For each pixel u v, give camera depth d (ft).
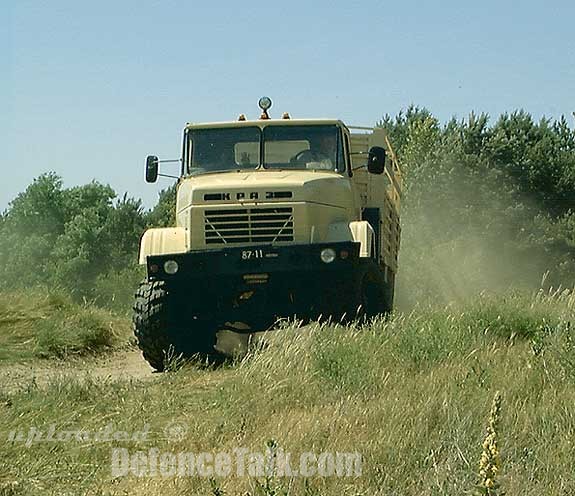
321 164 94.68
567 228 242.58
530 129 262.26
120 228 411.54
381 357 68.80
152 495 50.29
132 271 218.79
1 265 422.41
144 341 91.30
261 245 85.76
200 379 74.33
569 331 69.00
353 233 87.71
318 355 68.23
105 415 62.69
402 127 344.49
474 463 46.75
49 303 117.70
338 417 55.36
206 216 86.48
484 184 250.78
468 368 63.57
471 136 259.39
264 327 91.97
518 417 53.11
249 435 55.67
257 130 95.86
